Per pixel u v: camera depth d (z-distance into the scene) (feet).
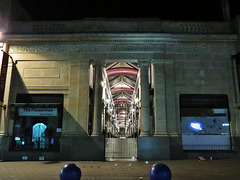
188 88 61.72
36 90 62.03
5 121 59.77
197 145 59.41
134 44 63.05
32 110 61.00
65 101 61.05
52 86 62.03
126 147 73.77
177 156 57.06
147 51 62.54
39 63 63.62
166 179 20.59
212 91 61.67
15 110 60.90
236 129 59.52
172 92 61.05
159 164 21.90
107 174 36.91
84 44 63.26
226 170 40.09
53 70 63.10
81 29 64.34
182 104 61.11
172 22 65.31
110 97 144.87
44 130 60.49
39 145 59.82
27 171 39.60
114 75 111.24
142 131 59.52
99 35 62.28
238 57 60.29
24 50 63.93
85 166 46.37
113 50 62.59
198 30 65.21
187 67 62.85
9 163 51.26
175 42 63.31
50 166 46.16
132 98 163.02
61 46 63.67
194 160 54.80
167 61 62.49
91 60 63.10
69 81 62.03
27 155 57.62
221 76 62.49
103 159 56.08
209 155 57.41
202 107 61.05
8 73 62.44
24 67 63.46
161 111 59.47
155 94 60.49
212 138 59.77
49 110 60.70
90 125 63.10
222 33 63.46
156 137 57.00
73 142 57.57
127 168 43.47
